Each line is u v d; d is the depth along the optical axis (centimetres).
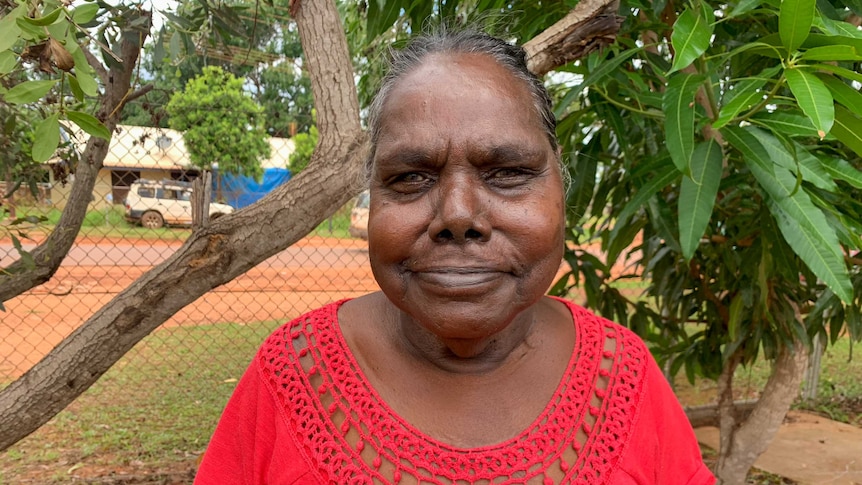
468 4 185
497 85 76
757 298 240
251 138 652
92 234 1073
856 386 484
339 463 81
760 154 127
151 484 309
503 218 73
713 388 473
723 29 188
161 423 379
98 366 158
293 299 800
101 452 341
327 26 160
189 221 926
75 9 114
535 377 87
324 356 88
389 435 81
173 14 169
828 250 128
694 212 130
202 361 495
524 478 80
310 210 158
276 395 88
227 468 93
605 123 208
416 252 74
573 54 150
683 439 96
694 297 279
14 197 237
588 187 198
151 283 157
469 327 73
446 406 84
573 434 84
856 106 104
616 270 779
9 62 107
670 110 117
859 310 247
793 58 105
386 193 77
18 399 154
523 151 74
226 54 261
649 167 156
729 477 276
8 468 322
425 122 73
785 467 342
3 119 179
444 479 79
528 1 183
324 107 159
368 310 93
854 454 359
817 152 147
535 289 76
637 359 91
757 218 200
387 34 210
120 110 198
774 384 266
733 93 137
